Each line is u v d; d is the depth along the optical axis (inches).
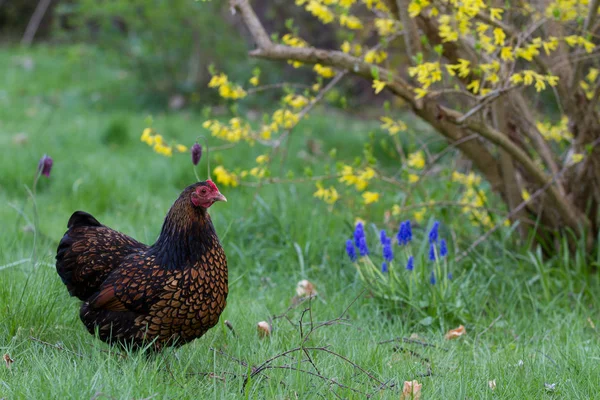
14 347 222.2
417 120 641.6
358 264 312.2
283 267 333.1
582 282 312.0
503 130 324.8
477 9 259.6
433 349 251.1
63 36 901.8
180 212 215.5
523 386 214.8
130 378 198.7
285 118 337.4
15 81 846.5
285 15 797.9
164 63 773.3
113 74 897.5
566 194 345.7
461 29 275.6
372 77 300.2
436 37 313.0
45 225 371.9
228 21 786.8
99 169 490.9
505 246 335.0
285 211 385.7
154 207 422.6
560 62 318.0
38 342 225.8
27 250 320.2
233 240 351.9
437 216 366.0
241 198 438.0
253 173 337.1
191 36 762.8
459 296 288.8
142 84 796.6
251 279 318.3
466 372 224.2
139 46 779.4
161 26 746.8
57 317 245.4
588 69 377.7
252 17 304.7
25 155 510.0
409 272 296.4
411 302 279.1
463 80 318.7
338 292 301.6
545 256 349.4
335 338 251.9
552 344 252.8
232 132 327.9
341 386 202.1
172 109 763.4
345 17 321.1
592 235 344.5
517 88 314.5
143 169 506.9
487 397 206.4
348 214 397.1
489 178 341.7
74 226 236.4
